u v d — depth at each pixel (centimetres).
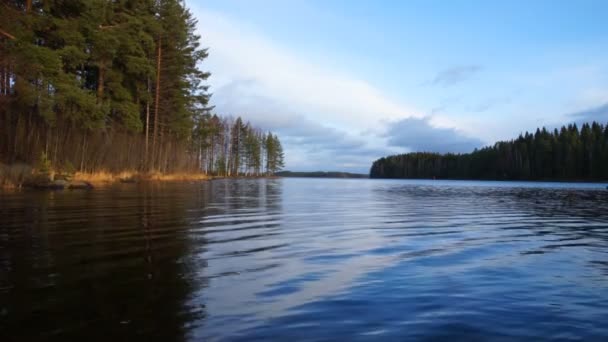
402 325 297
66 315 301
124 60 2783
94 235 635
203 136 4619
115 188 1898
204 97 4025
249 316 308
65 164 2050
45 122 2080
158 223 782
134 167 2908
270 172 8650
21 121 1962
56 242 573
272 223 850
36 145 1953
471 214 1123
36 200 1177
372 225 851
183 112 3738
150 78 3117
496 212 1194
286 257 517
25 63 1739
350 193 2384
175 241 601
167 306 325
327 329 286
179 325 287
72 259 476
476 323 304
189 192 1827
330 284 399
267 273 435
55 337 263
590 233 779
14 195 1339
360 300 352
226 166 6988
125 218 838
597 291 389
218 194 1766
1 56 1656
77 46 2177
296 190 2644
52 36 2088
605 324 305
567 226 884
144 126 3391
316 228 788
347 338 271
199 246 571
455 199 1858
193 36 3838
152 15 3209
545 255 560
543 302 355
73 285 374
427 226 846
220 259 496
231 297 352
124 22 2711
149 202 1212
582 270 473
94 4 2138
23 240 583
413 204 1492
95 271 425
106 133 2572
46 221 774
